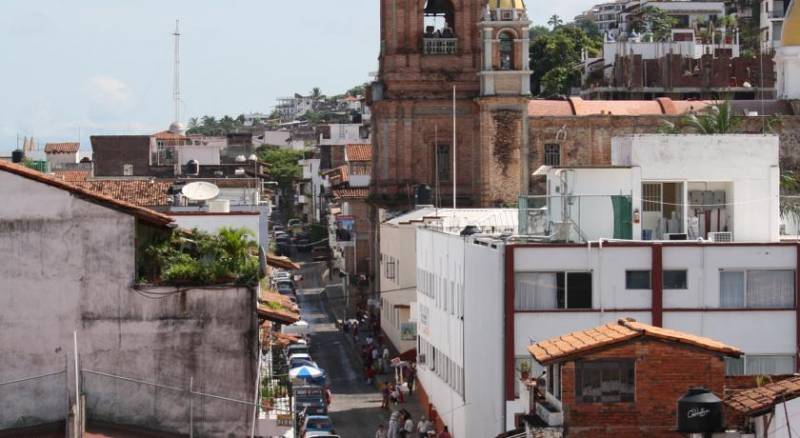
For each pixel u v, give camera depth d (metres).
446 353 85.31
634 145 72.06
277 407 50.62
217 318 42.25
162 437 41.62
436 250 90.62
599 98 181.12
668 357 42.69
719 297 65.69
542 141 147.38
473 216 105.69
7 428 41.25
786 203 82.25
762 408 38.66
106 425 41.66
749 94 179.88
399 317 115.56
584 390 42.97
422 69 147.25
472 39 147.38
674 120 147.00
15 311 41.41
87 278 41.72
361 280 156.25
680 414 37.38
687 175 72.38
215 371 42.25
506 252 65.31
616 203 71.62
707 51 199.12
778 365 65.88
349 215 175.12
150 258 43.22
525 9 144.75
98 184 102.38
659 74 180.62
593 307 65.56
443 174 147.50
